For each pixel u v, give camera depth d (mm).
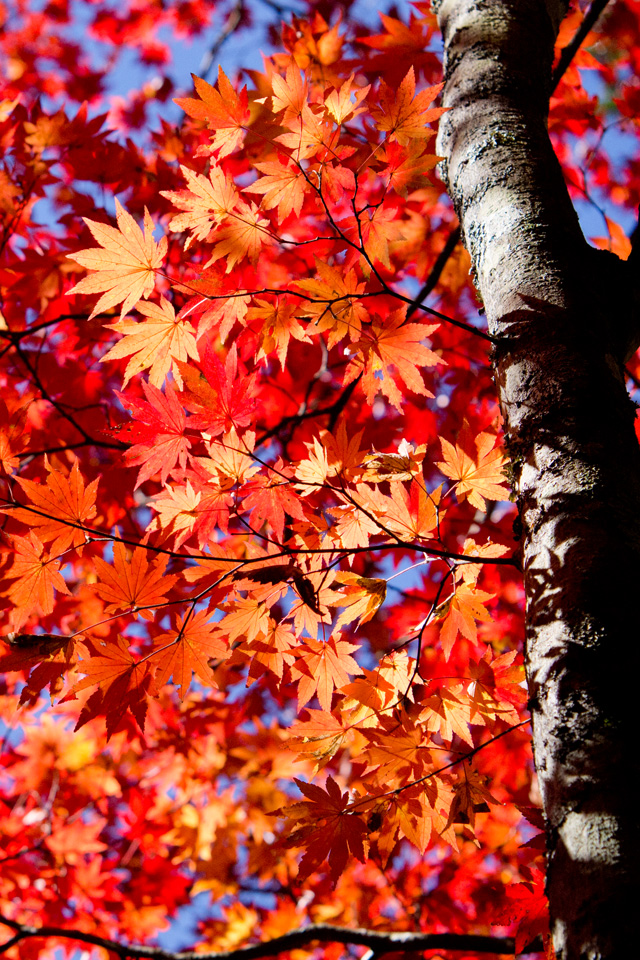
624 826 1541
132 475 2436
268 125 1816
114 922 3027
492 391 2850
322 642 1849
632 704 1577
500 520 2451
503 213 1812
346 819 1809
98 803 3734
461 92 1934
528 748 2232
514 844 2877
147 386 1807
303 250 2414
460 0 2041
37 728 3324
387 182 1847
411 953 2305
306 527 1849
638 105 2645
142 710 1802
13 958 2869
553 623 1621
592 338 1729
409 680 1851
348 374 1866
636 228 1844
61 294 2660
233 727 3158
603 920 1470
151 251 1787
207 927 3355
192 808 3535
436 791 1817
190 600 1805
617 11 2693
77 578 2543
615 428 1688
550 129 2758
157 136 2656
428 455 2752
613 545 1633
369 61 2363
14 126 2498
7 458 1857
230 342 2291
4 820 3033
